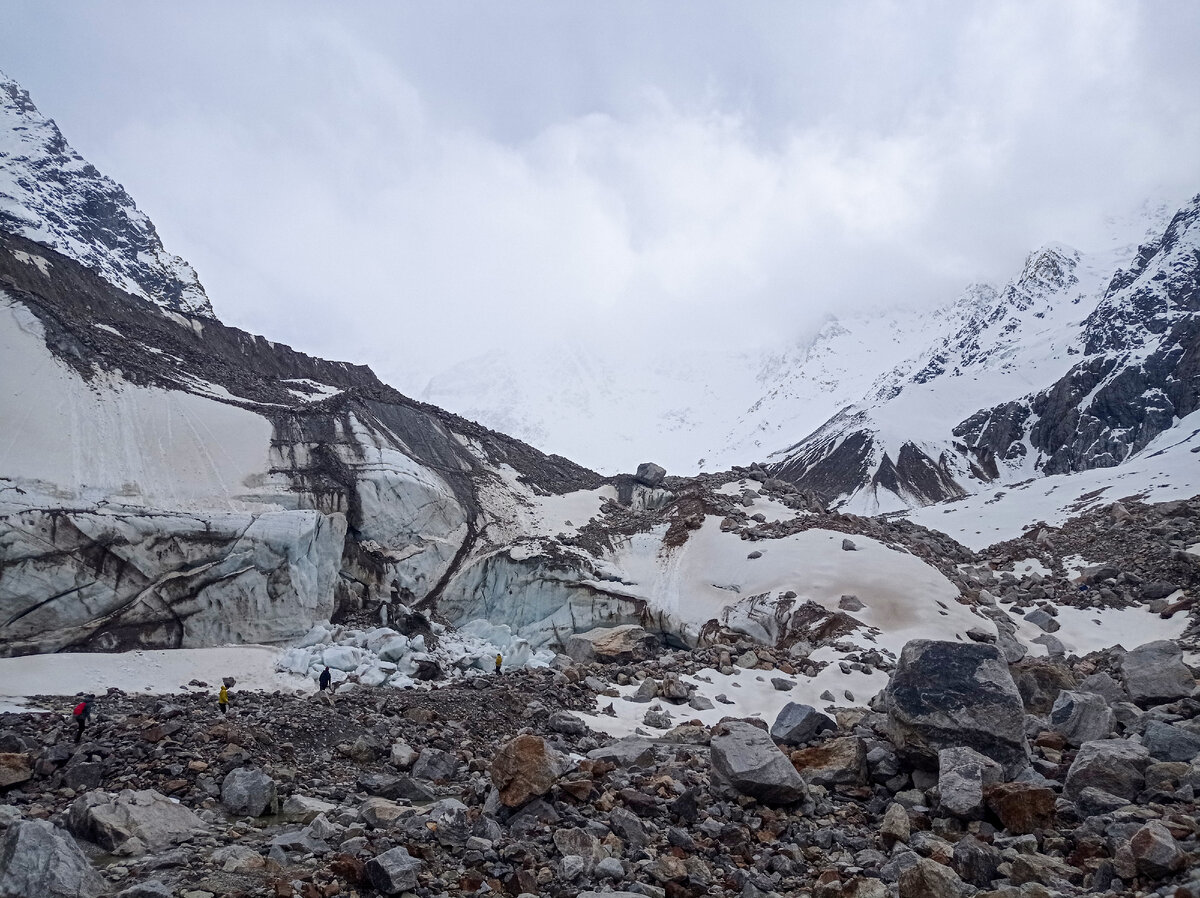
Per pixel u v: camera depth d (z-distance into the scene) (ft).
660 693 103.24
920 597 134.82
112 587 116.88
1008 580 160.15
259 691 102.63
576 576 169.17
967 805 48.88
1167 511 176.55
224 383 187.42
